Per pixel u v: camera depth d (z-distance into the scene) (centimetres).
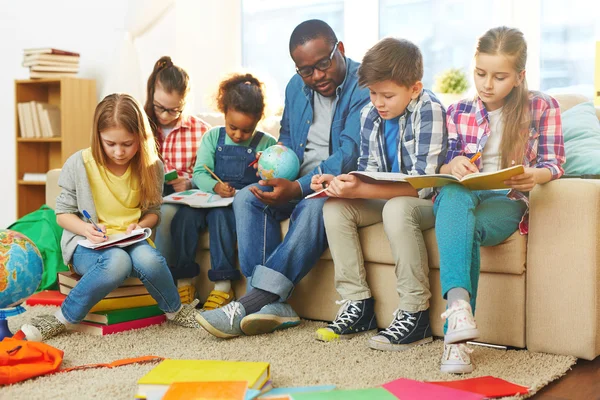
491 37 182
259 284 200
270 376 157
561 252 173
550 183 175
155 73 266
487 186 171
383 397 134
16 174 417
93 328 201
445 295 163
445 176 167
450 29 343
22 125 414
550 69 323
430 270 193
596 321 170
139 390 135
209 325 188
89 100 408
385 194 191
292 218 209
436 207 178
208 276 231
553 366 165
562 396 147
